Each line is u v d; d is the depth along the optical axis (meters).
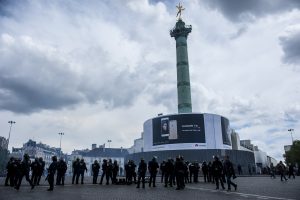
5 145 105.75
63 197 12.73
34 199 11.74
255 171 76.50
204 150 68.88
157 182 27.25
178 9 85.81
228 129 77.44
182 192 15.58
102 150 121.62
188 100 75.62
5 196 12.94
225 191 16.12
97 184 23.91
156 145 72.94
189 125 70.62
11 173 20.34
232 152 71.56
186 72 78.12
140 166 19.47
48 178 16.80
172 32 83.25
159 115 80.12
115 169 24.45
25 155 17.69
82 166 23.98
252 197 12.51
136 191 16.39
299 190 16.34
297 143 91.56
